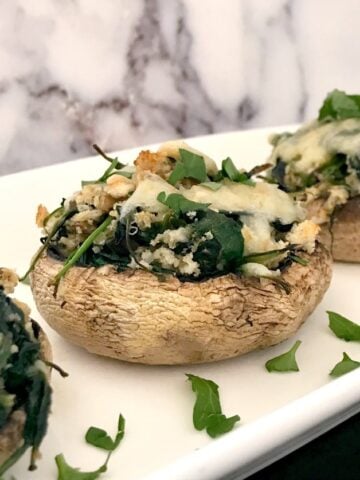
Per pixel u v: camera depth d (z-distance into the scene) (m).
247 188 0.13
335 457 0.10
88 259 0.13
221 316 0.12
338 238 0.15
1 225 0.16
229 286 0.12
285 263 0.13
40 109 0.23
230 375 0.12
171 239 0.12
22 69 0.22
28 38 0.22
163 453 0.11
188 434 0.11
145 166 0.13
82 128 0.23
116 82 0.23
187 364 0.12
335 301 0.14
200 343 0.12
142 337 0.12
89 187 0.13
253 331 0.12
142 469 0.10
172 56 0.24
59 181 0.18
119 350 0.12
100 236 0.12
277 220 0.13
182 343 0.12
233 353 0.12
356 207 0.15
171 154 0.13
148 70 0.23
